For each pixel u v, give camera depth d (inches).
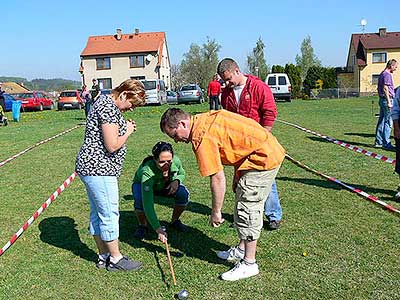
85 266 172.4
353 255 170.9
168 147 176.7
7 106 1334.9
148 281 158.2
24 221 228.1
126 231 207.0
